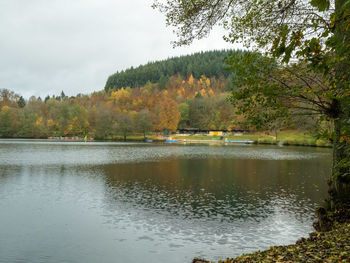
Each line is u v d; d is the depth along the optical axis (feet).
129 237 38.68
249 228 42.06
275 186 70.33
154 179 79.71
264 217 46.96
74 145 241.76
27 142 280.51
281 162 121.08
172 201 56.24
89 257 32.96
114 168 100.63
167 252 34.30
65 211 49.49
